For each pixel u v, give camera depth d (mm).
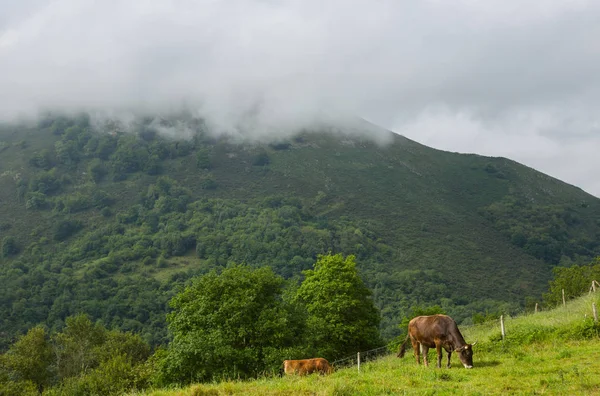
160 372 25250
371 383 14055
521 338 19469
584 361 15188
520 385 12984
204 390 13609
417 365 17141
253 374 25469
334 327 38562
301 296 43188
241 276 31656
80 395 36781
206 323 28594
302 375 17297
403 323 46906
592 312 20922
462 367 16375
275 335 27859
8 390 40531
